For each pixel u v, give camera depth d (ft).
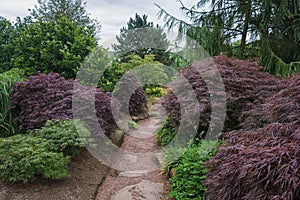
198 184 8.55
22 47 19.52
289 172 4.49
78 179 10.03
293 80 8.70
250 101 13.14
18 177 8.50
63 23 20.48
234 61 15.07
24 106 13.04
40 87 13.43
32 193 8.38
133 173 11.71
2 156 8.91
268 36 19.12
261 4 17.85
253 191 4.75
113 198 9.32
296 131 5.69
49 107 12.48
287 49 19.21
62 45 19.29
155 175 11.54
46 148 9.62
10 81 13.93
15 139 9.75
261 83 13.57
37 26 20.27
